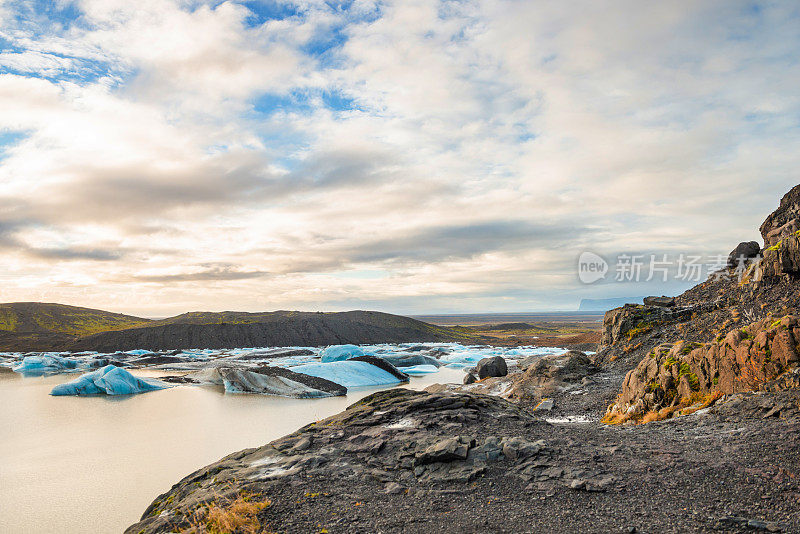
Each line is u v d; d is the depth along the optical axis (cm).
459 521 923
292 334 14675
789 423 1303
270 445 1520
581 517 904
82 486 2506
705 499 938
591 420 2403
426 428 1538
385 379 7119
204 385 6700
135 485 2522
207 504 1066
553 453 1262
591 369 3525
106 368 6203
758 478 1000
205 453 3139
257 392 5919
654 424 1608
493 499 1023
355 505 1030
